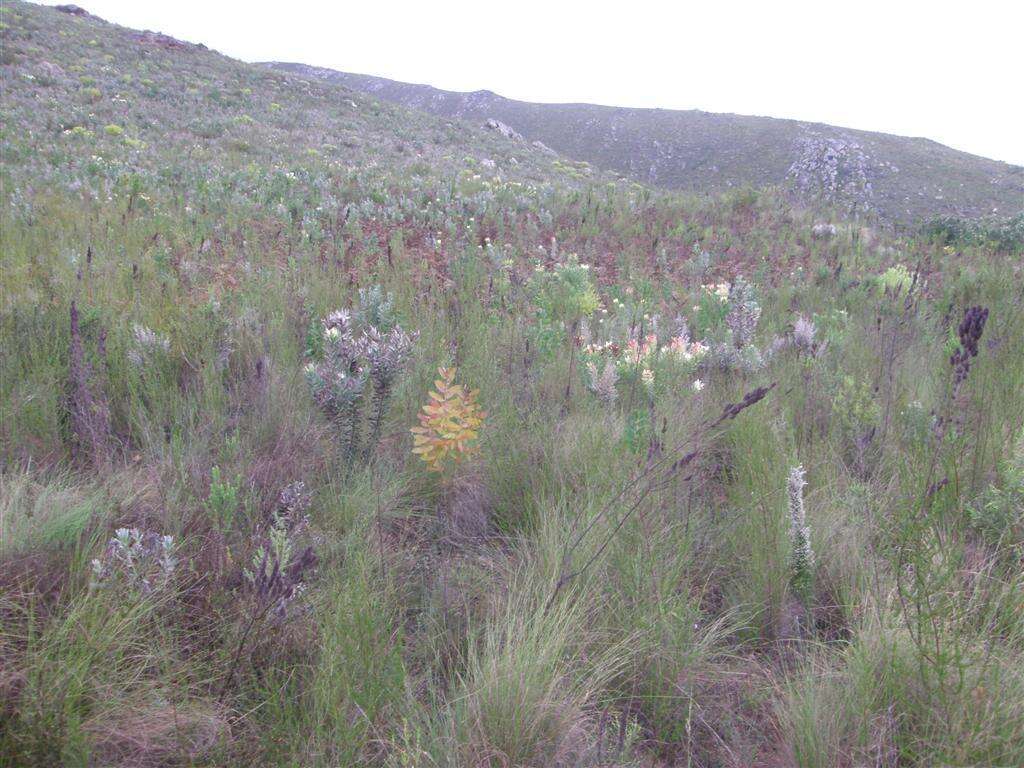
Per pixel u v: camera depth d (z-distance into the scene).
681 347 5.40
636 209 15.09
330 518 3.27
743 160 72.88
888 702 2.14
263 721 2.10
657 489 3.13
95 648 2.08
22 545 2.51
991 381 4.12
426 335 5.58
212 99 31.72
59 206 9.84
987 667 2.07
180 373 4.63
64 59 32.25
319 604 2.53
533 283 8.16
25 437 3.46
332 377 3.99
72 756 1.82
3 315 4.74
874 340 5.87
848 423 3.96
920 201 53.28
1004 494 3.00
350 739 1.95
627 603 2.62
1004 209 50.22
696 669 2.40
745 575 2.88
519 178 27.50
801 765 2.00
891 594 2.49
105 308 5.21
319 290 6.66
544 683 2.17
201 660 2.29
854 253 11.58
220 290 6.33
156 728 1.99
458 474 3.71
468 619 2.50
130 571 2.40
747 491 3.38
